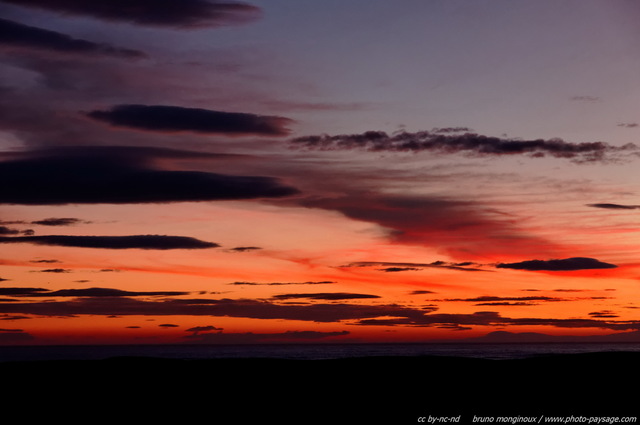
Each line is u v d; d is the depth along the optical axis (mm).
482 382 34062
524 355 169750
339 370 36781
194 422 27109
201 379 34562
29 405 29422
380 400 30734
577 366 36969
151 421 27141
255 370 36719
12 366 37188
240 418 27719
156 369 36750
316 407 29625
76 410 28750
